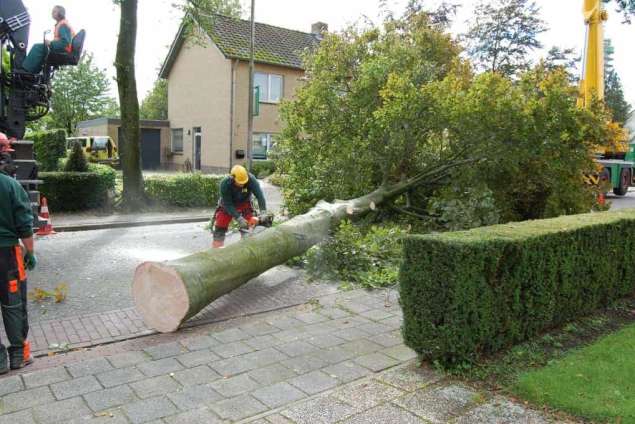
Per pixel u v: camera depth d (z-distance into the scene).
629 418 2.93
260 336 4.42
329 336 4.42
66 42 8.00
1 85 7.62
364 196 8.80
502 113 7.76
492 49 26.55
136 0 12.35
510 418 3.02
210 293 4.77
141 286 4.60
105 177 12.64
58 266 7.12
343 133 9.60
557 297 4.51
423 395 3.31
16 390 3.36
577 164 8.24
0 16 7.43
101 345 4.28
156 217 11.99
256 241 5.71
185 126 29.03
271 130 25.59
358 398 3.27
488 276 3.78
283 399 3.27
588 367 3.63
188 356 3.96
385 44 9.83
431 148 9.24
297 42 26.89
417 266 3.73
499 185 8.82
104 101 43.50
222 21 25.78
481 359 3.83
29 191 7.72
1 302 3.74
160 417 3.04
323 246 6.72
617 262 5.32
